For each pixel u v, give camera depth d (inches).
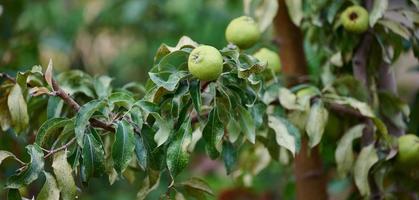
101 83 69.1
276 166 97.3
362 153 68.4
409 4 72.8
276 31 77.6
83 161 57.1
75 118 57.9
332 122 73.5
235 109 60.4
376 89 74.3
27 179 56.6
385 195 71.7
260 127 64.5
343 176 69.1
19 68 94.8
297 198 76.6
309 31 76.8
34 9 121.0
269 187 103.3
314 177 75.5
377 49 72.7
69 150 61.1
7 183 56.4
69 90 67.1
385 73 74.7
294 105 67.5
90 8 145.3
